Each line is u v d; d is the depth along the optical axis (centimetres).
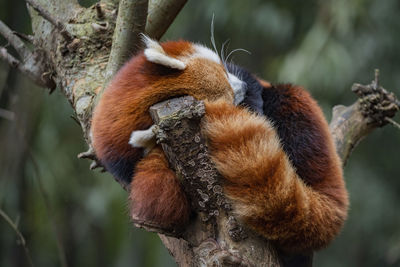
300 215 416
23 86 895
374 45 1335
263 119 425
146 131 412
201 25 1358
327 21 1260
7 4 1161
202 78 429
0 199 1047
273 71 1312
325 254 1681
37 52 629
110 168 448
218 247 388
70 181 1286
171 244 457
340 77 1217
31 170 1156
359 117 645
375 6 1348
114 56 513
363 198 1476
